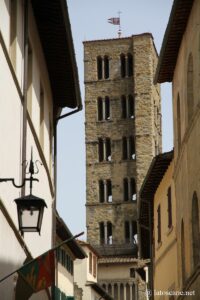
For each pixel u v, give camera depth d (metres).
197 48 32.62
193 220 34.56
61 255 71.00
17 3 26.38
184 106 36.72
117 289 122.31
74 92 37.97
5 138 23.72
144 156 144.38
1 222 22.62
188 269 35.81
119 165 146.62
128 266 122.81
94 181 146.88
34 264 22.17
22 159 26.94
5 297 23.39
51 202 37.78
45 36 32.31
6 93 23.86
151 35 149.12
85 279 99.44
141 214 56.03
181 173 38.31
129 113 149.62
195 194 34.22
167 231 45.41
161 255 48.34
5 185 23.48
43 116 34.28
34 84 30.73
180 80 38.31
